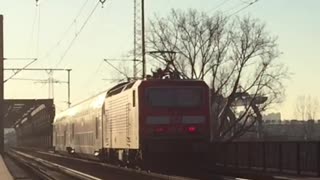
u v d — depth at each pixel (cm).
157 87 3075
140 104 3053
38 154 8275
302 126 9700
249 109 6631
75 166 4219
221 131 6606
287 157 2986
